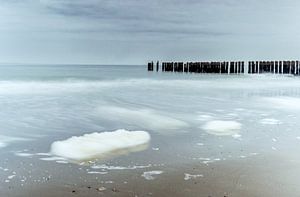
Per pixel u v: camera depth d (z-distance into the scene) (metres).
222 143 8.70
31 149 7.93
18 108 13.95
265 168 6.67
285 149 8.12
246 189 5.59
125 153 7.61
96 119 11.91
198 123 11.29
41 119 11.74
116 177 6.09
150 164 6.87
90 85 26.16
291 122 11.60
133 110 13.95
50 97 17.86
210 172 6.42
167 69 55.38
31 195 5.30
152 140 8.87
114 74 45.75
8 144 8.38
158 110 14.06
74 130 10.14
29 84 24.78
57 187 5.61
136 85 27.20
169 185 5.73
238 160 7.21
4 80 27.14
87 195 5.31
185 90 23.39
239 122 11.53
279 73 44.41
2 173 6.24
